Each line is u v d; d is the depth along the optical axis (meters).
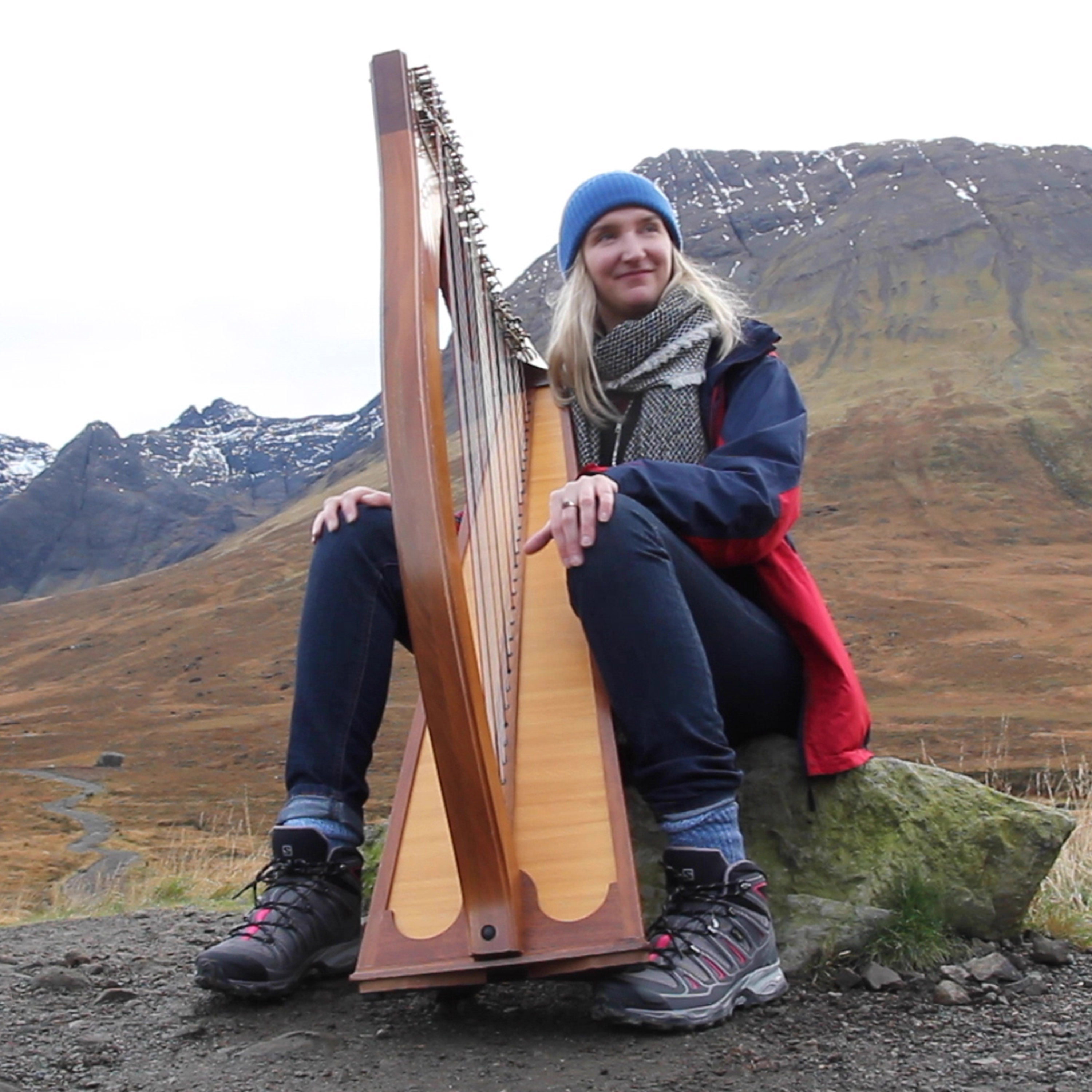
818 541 126.88
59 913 5.79
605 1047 2.01
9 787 81.31
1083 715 68.38
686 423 2.61
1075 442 145.38
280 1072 1.94
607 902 2.03
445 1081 1.86
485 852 1.95
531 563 2.59
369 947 2.06
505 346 2.83
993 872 2.59
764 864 2.55
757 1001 2.17
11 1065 2.07
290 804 2.41
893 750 59.59
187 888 6.12
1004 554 119.56
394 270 1.98
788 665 2.49
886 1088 1.79
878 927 2.45
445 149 2.32
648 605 2.15
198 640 139.38
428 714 1.91
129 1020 2.33
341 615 2.39
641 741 2.19
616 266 2.78
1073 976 2.41
